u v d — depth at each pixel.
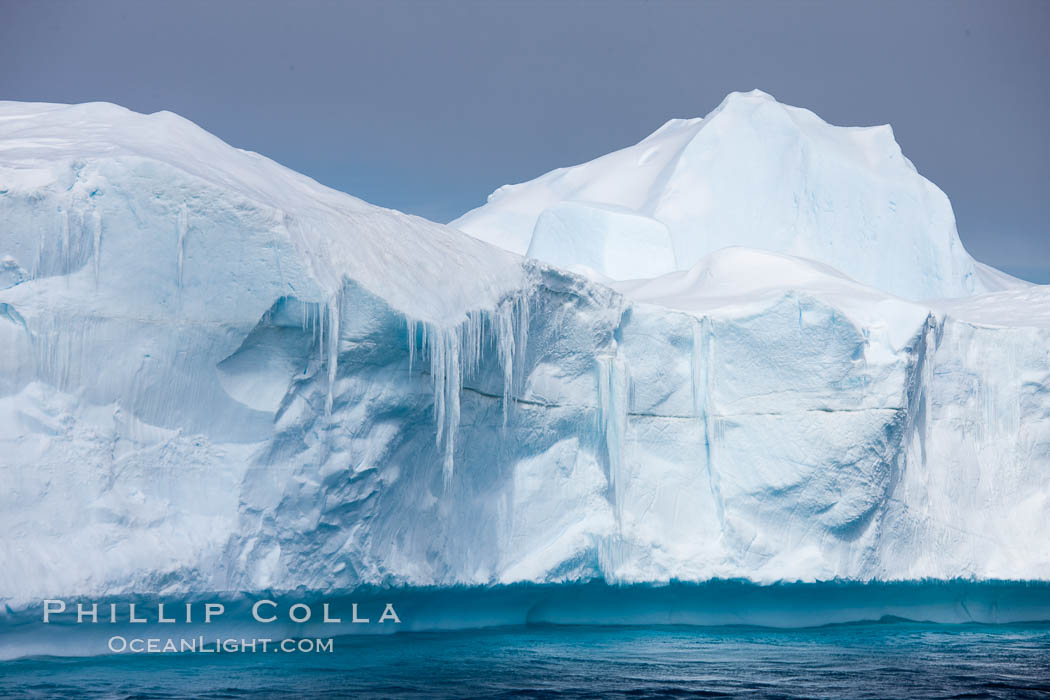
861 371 40.81
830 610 43.72
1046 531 44.88
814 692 28.75
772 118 86.38
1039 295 51.72
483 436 35.97
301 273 29.38
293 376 29.95
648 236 74.94
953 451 44.53
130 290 28.28
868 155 87.25
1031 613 47.03
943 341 44.66
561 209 76.62
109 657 28.89
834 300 43.09
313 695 25.75
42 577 26.03
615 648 35.53
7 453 26.47
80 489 27.12
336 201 34.56
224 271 29.06
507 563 36.97
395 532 33.09
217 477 29.14
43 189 27.44
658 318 41.00
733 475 41.31
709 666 32.38
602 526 38.56
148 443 28.34
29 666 27.27
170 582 27.84
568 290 37.97
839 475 40.66
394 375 32.06
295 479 30.09
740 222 83.06
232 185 30.14
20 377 26.98
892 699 28.12
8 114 32.94
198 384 29.05
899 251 82.38
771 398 41.38
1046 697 28.67
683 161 86.12
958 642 39.12
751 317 41.44
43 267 27.42
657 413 41.12
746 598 42.44
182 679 26.75
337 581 31.58
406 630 36.69
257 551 29.69
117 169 28.23
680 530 40.75
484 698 26.62
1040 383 45.50
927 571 42.91
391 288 31.72
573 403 38.78
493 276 35.38
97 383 27.80
